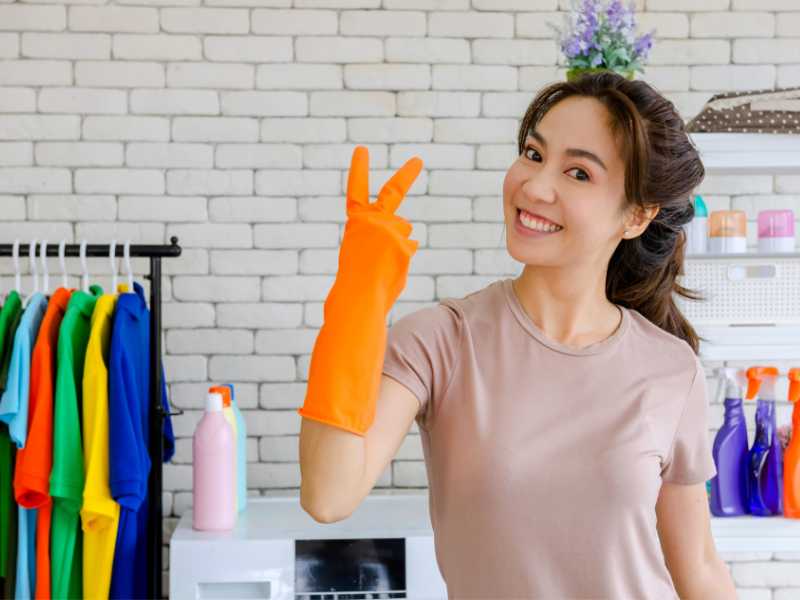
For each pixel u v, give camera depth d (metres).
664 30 2.59
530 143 1.06
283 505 2.38
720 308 2.23
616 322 1.16
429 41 2.57
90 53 2.52
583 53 2.09
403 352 1.05
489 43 2.58
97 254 2.18
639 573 1.05
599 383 1.08
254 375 2.56
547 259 1.05
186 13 2.53
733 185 2.60
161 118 2.54
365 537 2.09
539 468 1.02
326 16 2.56
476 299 1.13
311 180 2.56
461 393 1.06
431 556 2.09
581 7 2.13
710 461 1.17
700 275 2.23
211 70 2.54
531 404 1.05
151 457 2.19
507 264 2.59
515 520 1.02
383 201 0.91
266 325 2.56
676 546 1.23
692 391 1.14
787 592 2.59
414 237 2.58
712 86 2.59
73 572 2.07
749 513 2.28
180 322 2.54
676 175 1.06
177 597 2.03
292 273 2.56
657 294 1.27
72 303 2.04
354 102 2.56
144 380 2.19
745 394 2.32
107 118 2.52
